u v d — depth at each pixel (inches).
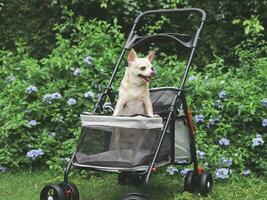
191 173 170.4
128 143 152.8
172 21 244.7
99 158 154.0
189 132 167.3
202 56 242.2
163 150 160.4
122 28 242.1
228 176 178.4
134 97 162.7
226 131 185.9
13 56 213.5
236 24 241.4
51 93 194.5
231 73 200.8
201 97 192.7
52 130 193.3
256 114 186.2
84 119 156.3
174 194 170.1
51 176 184.5
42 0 253.4
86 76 197.3
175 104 161.2
